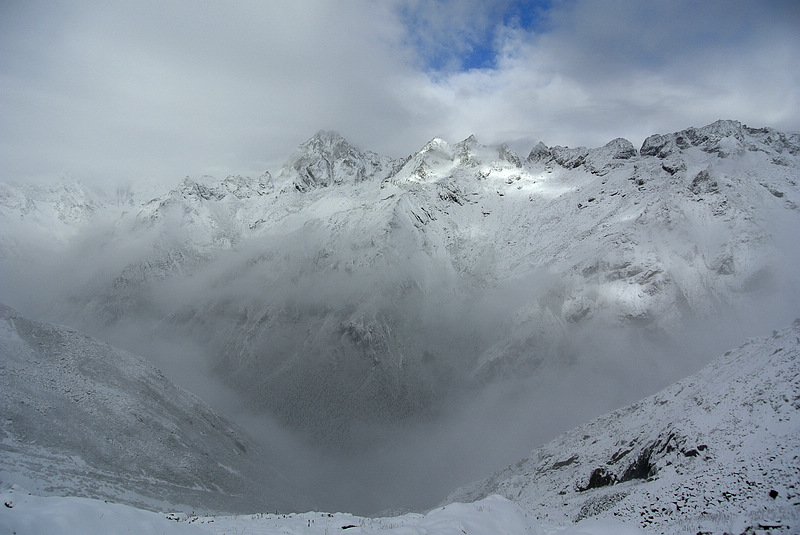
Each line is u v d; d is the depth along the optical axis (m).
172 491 65.69
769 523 26.75
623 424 66.19
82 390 73.88
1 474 50.59
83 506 19.86
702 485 35.12
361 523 30.64
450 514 26.44
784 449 34.00
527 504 59.97
